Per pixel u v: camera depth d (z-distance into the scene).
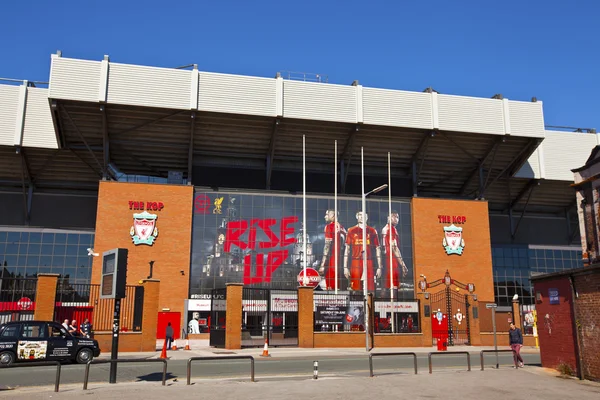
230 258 51.44
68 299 29.09
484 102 55.88
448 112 54.84
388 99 54.03
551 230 71.31
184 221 50.97
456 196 66.12
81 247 56.78
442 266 55.22
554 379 16.86
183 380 16.39
